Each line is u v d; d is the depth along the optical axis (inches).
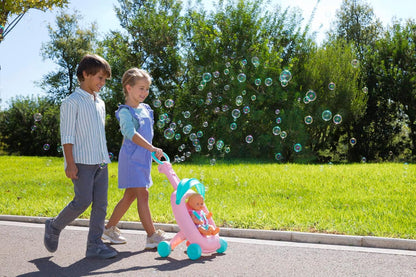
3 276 112.6
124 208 147.4
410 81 693.3
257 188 269.1
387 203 210.8
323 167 390.3
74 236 161.2
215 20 737.0
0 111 1046.4
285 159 616.1
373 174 316.8
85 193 126.6
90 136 127.3
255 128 647.8
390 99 729.0
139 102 146.4
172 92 844.6
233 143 657.0
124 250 140.0
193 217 131.3
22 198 248.8
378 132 748.6
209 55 705.6
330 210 194.1
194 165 469.7
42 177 372.5
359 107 663.8
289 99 642.8
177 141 761.6
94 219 131.0
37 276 112.5
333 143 753.0
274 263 123.8
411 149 743.1
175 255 133.3
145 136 143.4
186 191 129.4
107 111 843.4
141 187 140.1
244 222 171.5
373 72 748.6
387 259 127.8
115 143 844.6
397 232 152.1
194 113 741.3
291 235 154.2
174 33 886.4
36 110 1055.6
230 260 127.0
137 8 993.5
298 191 253.6
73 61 1175.6
